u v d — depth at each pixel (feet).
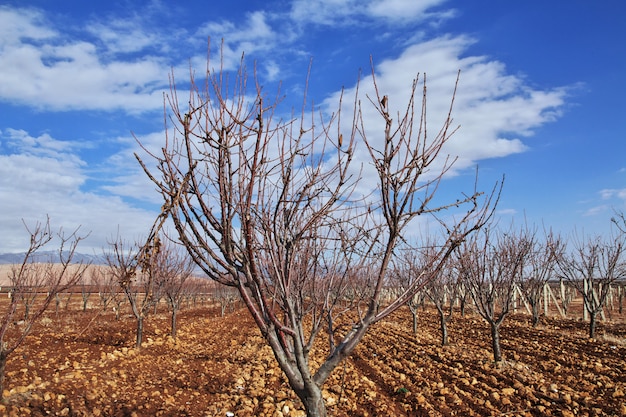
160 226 9.36
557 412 26.17
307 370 11.99
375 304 12.19
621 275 52.54
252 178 10.58
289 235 12.92
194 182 10.97
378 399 28.86
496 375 35.09
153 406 26.48
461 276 40.63
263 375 35.22
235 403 27.63
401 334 59.57
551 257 57.16
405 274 42.70
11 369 32.22
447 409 27.25
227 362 39.88
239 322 78.89
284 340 12.57
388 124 11.46
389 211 11.59
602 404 27.45
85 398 26.58
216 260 11.47
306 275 14.88
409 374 36.09
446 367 38.01
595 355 42.65
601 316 78.02
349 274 15.16
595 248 54.03
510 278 39.19
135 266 9.30
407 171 11.48
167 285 54.75
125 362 37.29
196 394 29.27
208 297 156.15
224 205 11.09
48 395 25.27
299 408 26.76
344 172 12.47
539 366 38.75
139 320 45.34
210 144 10.85
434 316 84.17
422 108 11.50
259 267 12.81
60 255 24.14
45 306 24.11
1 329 23.41
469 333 60.70
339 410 26.21
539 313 83.20
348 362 39.96
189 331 64.64
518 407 27.37
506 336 56.49
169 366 37.81
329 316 14.58
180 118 10.89
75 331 55.93
